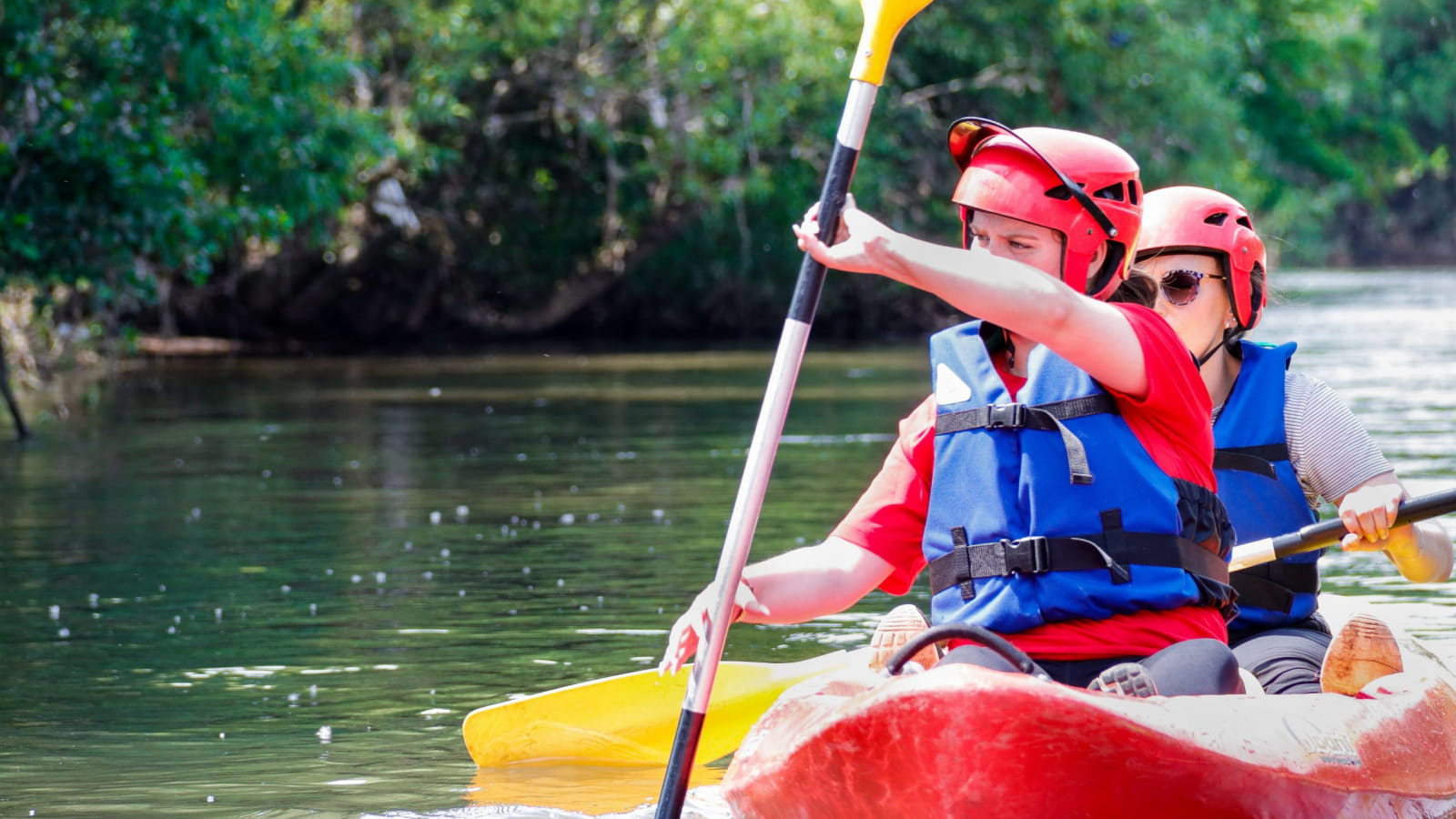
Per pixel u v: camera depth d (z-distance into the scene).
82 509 15.59
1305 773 5.10
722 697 7.43
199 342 49.31
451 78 42.19
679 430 22.78
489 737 7.06
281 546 13.23
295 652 9.33
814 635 9.69
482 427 23.80
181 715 7.91
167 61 28.11
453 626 9.98
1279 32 64.12
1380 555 12.35
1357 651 6.17
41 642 9.66
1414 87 93.31
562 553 12.69
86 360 37.84
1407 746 5.71
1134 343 5.16
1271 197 73.06
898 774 4.86
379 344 50.12
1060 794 4.73
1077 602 5.27
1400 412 22.89
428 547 13.10
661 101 44.75
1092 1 46.72
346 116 32.78
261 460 19.86
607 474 17.89
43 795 6.59
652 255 53.91
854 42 45.38
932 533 5.56
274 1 33.31
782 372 5.30
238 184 31.00
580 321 56.44
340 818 6.28
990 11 46.12
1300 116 66.44
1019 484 5.39
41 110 23.70
